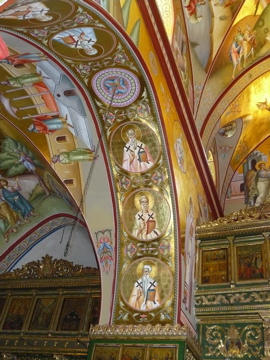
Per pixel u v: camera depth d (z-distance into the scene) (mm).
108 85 9367
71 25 8070
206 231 11648
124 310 9656
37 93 9914
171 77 9906
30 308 12602
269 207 11453
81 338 11492
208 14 11867
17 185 13211
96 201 10477
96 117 9891
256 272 10664
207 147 14203
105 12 7703
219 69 13172
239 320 10305
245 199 15633
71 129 10297
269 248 10797
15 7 7012
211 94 13375
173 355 8836
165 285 9656
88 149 10336
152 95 9219
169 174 9859
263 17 12828
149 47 9109
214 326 10430
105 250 10281
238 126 15359
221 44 12797
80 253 13508
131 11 8383
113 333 9383
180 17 11000
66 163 10688
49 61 9133
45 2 7270
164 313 9391
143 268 9922
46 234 14078
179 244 9852
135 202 10219
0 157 12102
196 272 11164
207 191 12828
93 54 8781
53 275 12922
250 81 14148
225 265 11070
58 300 12477
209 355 10117
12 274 13430
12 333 12289
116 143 10047
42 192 13281
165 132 9617
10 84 9781
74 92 9680
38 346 11789
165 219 10000
